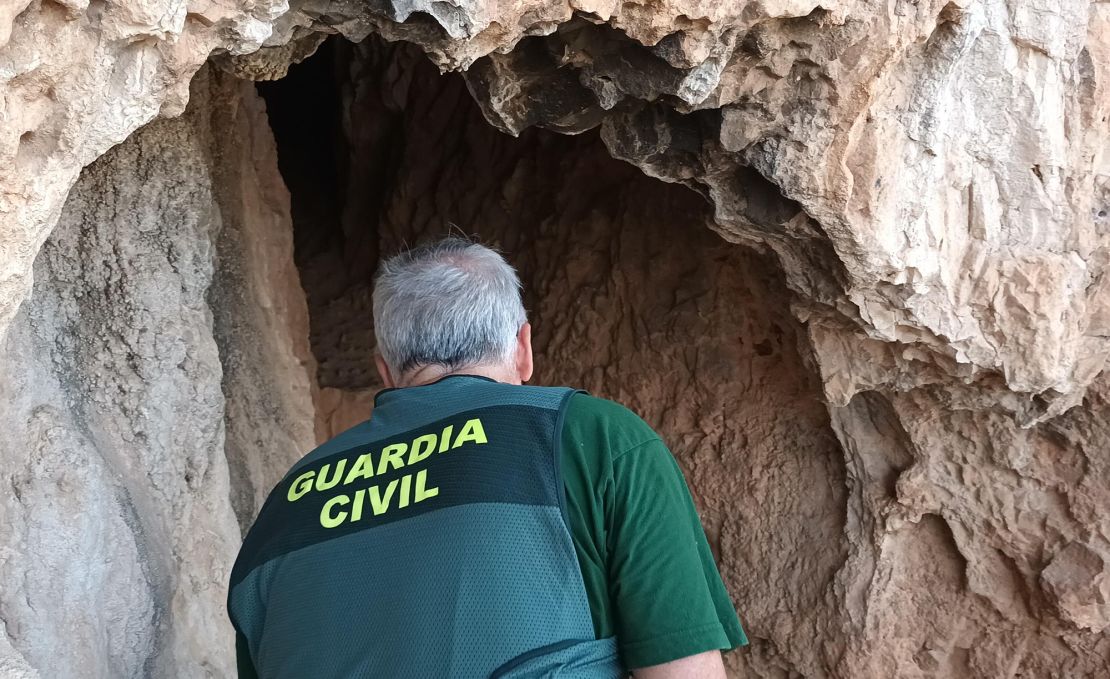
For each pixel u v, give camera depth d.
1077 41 2.00
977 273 2.14
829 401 2.56
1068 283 2.14
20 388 1.57
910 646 3.01
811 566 3.14
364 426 1.09
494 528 0.92
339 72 4.12
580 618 0.92
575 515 0.96
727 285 3.09
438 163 3.88
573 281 3.49
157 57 1.10
